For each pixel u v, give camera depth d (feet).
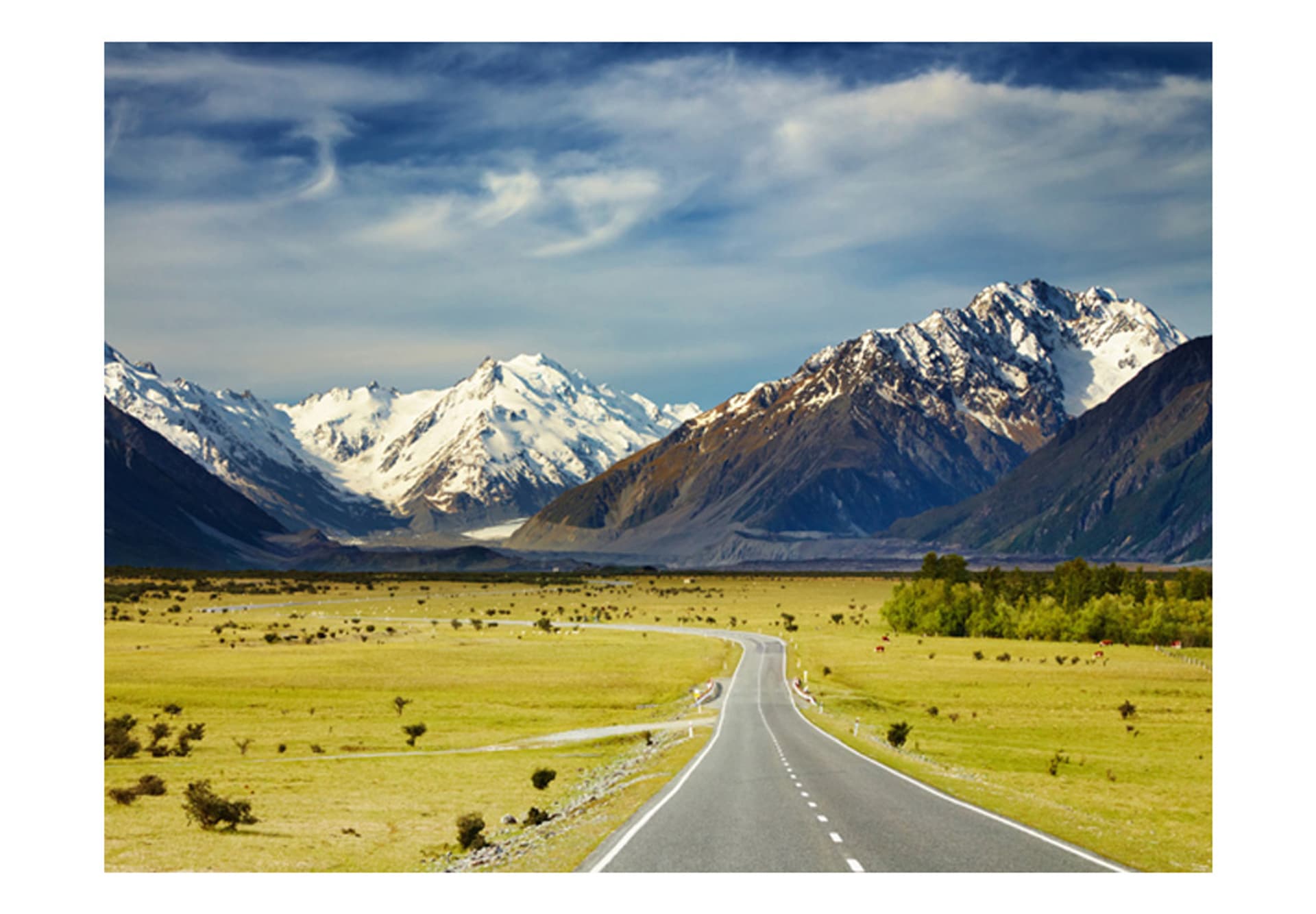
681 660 487.20
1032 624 651.66
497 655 507.71
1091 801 151.23
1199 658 515.09
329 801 160.97
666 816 104.53
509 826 129.49
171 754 236.02
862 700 347.36
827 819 101.40
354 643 575.79
